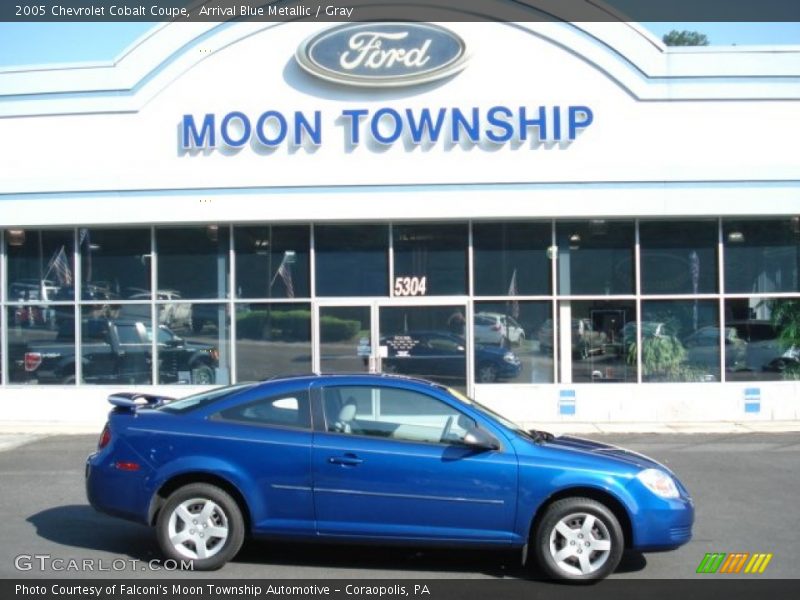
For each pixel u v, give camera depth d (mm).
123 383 16141
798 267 16141
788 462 12211
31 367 16234
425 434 7008
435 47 15641
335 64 15641
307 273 16125
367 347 16047
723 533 8461
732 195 15539
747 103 15750
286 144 15688
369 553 7676
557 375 16031
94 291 16281
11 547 7676
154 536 8086
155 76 15828
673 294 16109
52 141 15938
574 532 6844
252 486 6910
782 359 16125
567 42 15664
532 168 15570
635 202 15516
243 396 7238
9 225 15875
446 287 16078
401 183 15578
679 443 13820
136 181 15688
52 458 12523
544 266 16109
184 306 16203
